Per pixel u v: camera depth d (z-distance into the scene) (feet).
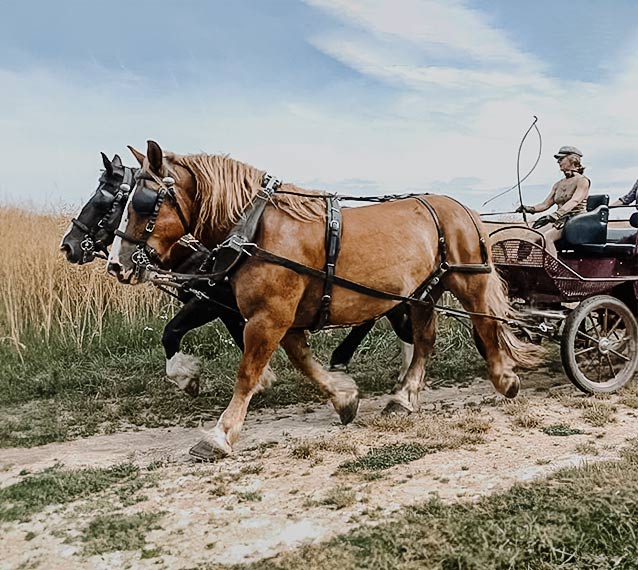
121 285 27.71
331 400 16.66
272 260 14.17
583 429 15.31
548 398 18.30
